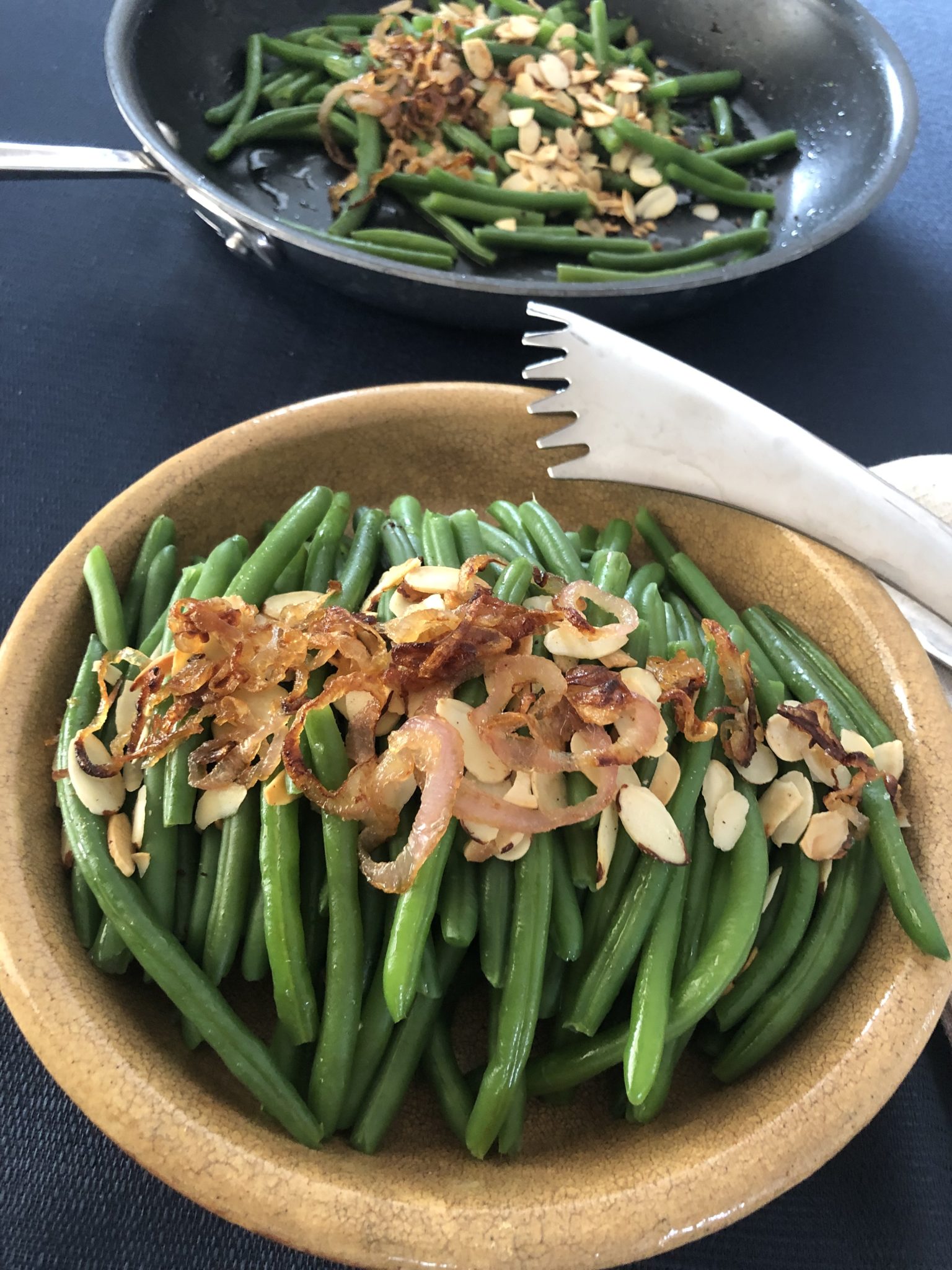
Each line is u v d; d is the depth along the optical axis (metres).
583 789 0.24
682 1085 0.25
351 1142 0.22
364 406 0.33
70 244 0.45
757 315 0.45
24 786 0.24
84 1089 0.20
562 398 0.33
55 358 0.41
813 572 0.30
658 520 0.34
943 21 0.61
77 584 0.28
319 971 0.24
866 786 0.26
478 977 0.26
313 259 0.37
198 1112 0.20
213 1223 0.24
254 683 0.24
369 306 0.44
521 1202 0.20
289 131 0.48
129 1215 0.24
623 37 0.56
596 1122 0.24
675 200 0.49
